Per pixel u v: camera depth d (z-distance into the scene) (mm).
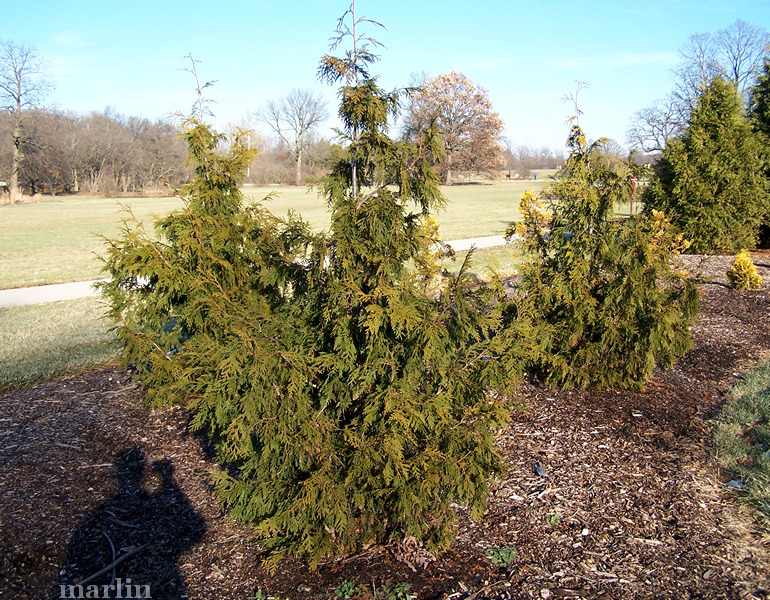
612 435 5207
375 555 3582
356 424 3586
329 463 3312
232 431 3396
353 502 3469
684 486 4359
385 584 3297
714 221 14297
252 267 5469
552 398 6012
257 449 3705
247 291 5156
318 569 3443
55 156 60844
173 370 5152
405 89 3654
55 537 3668
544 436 5172
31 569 3371
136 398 6109
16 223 31922
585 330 6172
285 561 3508
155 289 5348
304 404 3383
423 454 3354
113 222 31797
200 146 5492
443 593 3221
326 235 3818
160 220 5367
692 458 4793
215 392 3484
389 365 3463
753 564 3453
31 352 7984
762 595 3180
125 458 4805
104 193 63469
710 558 3520
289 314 3873
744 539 3703
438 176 3627
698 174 14430
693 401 6004
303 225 4027
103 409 5820
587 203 5871
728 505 4102
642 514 4004
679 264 8570
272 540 3539
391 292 3299
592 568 3445
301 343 3660
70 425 5430
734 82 14461
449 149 67562
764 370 6781
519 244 6840
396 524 3609
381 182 3629
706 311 9656
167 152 67000
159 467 4660
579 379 6031
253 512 3572
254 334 3480
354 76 3566
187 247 5027
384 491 3271
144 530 3787
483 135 67688
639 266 5762
